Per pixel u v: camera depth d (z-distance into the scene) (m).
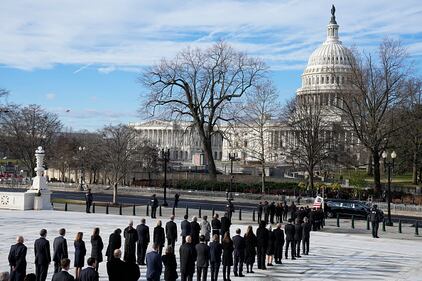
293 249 29.81
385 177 109.31
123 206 59.44
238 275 24.66
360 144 95.56
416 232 43.16
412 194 81.25
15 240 32.44
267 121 117.88
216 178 90.69
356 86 79.62
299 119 90.00
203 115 85.75
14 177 105.88
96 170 104.94
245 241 25.22
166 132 190.38
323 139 88.75
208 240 29.53
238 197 78.38
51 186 95.38
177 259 27.91
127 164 87.69
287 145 111.44
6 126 118.69
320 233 41.88
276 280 23.94
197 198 77.62
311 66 186.25
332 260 29.92
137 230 25.22
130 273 16.20
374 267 28.25
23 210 50.81
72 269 24.23
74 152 112.31
